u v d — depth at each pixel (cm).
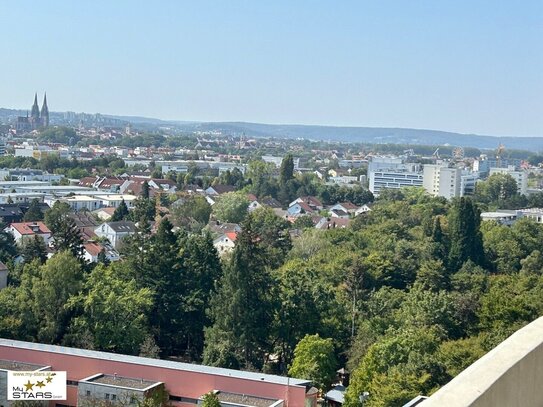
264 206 17438
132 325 6400
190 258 7256
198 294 6919
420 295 6744
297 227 14738
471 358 4988
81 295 6462
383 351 5116
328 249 10400
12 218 15450
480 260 10325
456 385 833
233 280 6338
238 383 4759
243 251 6488
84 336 6272
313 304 6519
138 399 4534
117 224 13975
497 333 5522
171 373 4875
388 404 4344
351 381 5400
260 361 6372
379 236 11219
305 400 4650
